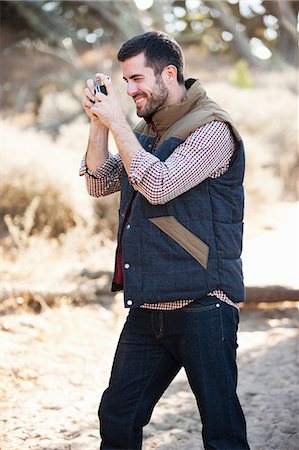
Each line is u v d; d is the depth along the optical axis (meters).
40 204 11.16
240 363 6.95
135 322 3.78
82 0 22.03
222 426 3.60
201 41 30.42
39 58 24.17
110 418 3.79
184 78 3.81
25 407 5.66
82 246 10.27
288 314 8.52
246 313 8.53
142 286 3.60
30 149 11.98
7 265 9.30
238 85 23.81
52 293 8.25
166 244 3.58
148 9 22.88
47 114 21.31
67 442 5.11
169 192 3.48
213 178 3.65
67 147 14.23
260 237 12.01
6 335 7.16
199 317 3.60
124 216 3.79
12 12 23.67
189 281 3.55
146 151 3.74
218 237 3.62
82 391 6.09
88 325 7.80
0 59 24.02
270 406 5.81
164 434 5.34
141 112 3.74
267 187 14.07
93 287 8.59
